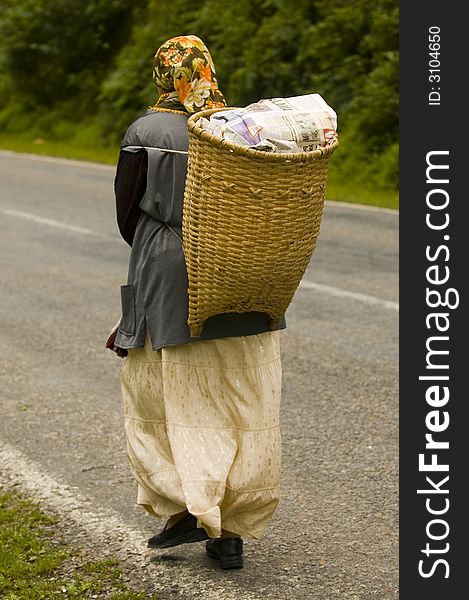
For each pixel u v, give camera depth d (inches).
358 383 317.1
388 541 216.2
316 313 398.6
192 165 175.6
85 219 628.4
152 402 194.5
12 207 675.4
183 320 187.5
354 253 507.8
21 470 257.3
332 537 217.9
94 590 195.5
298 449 266.4
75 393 315.9
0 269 492.4
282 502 235.1
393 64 840.3
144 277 191.2
